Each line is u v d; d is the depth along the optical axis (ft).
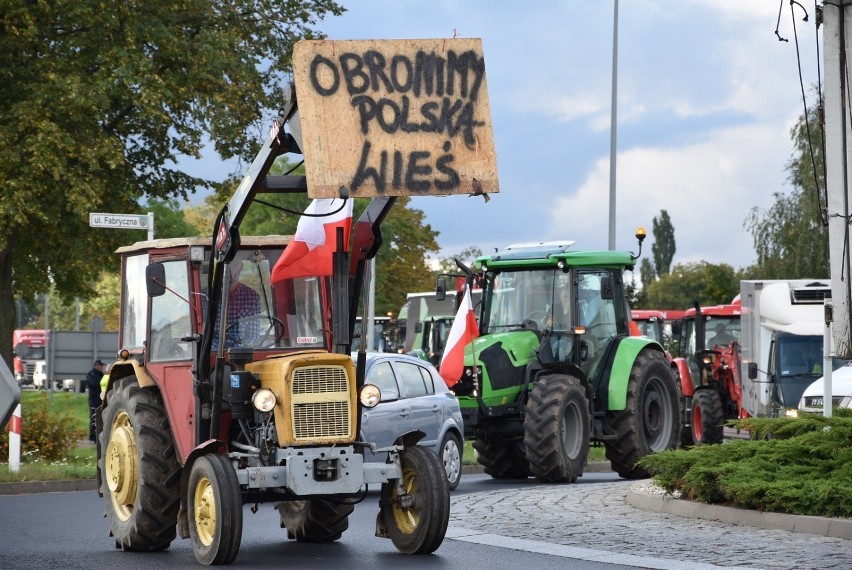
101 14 182.80
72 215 185.47
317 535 75.72
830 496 71.46
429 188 61.26
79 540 79.66
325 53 61.21
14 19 181.16
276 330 73.72
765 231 299.38
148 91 180.34
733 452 82.28
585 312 128.88
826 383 89.35
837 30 88.17
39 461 139.64
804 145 287.89
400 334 242.99
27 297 215.72
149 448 73.26
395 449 67.97
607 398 126.93
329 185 60.23
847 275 88.53
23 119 175.11
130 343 80.07
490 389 124.26
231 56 192.54
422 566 63.21
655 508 83.97
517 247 133.69
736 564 59.52
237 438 72.02
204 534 65.21
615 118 215.92
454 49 62.39
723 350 202.90
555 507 87.86
